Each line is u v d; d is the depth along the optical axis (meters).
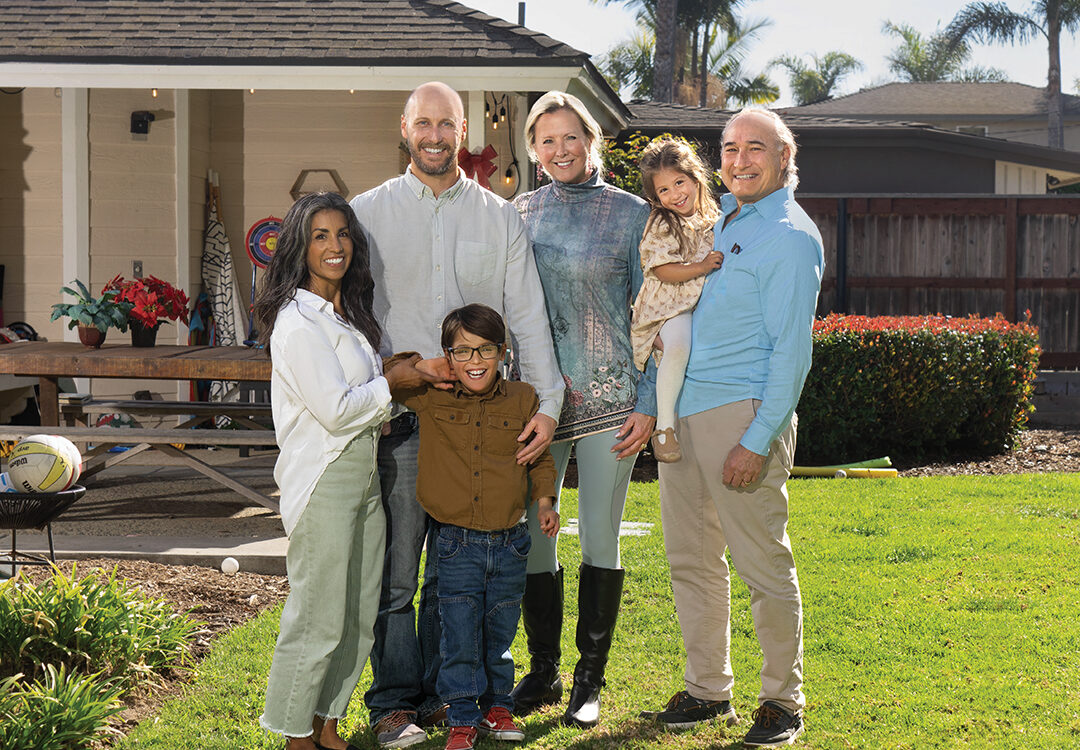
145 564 5.74
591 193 4.18
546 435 3.83
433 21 9.44
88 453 7.54
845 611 5.28
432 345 3.96
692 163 3.95
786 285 3.65
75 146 9.92
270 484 8.07
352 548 3.62
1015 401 10.70
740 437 3.78
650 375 4.02
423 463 3.79
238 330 10.51
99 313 7.28
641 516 7.38
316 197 3.57
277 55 8.78
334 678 3.68
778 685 3.88
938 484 8.65
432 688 4.13
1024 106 36.91
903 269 13.75
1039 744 3.81
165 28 9.35
